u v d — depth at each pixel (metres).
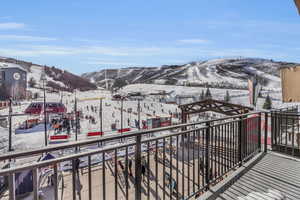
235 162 3.46
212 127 2.96
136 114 49.75
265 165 3.64
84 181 9.78
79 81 135.75
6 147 21.53
